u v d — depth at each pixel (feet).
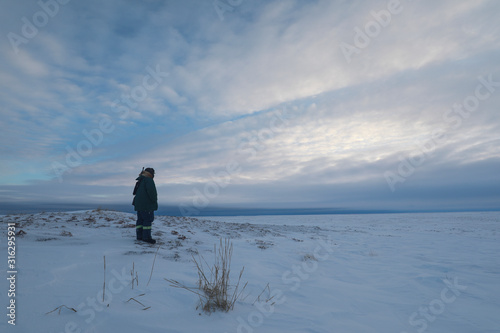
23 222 21.34
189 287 9.95
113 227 23.56
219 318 7.73
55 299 7.54
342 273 16.20
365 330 8.03
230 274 13.20
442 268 18.04
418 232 56.18
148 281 10.11
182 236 23.00
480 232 56.29
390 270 17.47
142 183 18.21
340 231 53.01
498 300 11.67
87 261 11.78
